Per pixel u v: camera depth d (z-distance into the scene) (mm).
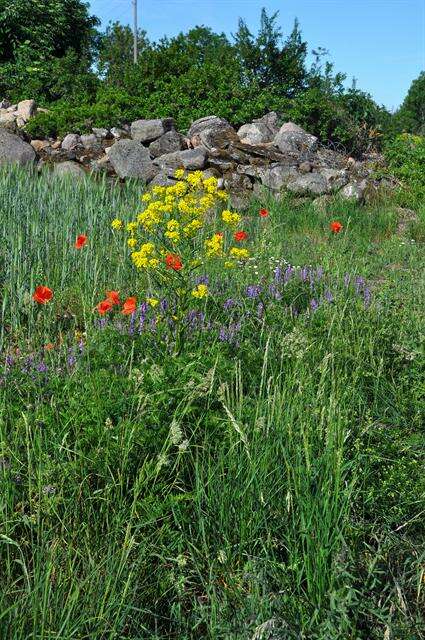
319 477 3316
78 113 15055
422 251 10414
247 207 12344
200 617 2953
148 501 3264
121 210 9141
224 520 3260
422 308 6719
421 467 3855
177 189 5434
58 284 7215
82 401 3818
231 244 9180
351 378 4879
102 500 3303
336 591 2795
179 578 3016
